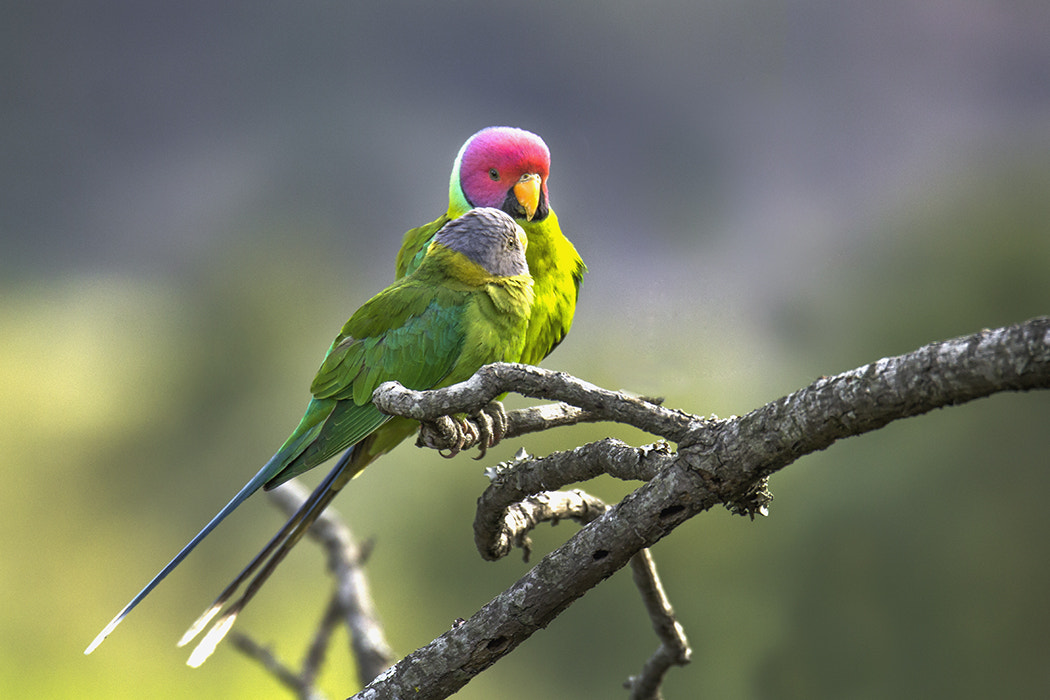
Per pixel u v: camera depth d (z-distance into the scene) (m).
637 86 59.03
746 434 2.24
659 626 4.25
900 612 9.05
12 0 70.75
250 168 56.97
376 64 69.88
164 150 65.12
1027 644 8.71
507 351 5.71
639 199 29.25
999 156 12.09
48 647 14.30
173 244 34.69
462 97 70.88
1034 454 9.06
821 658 9.24
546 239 6.75
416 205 52.34
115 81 69.31
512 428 4.19
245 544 16.30
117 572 15.80
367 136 61.59
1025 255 10.33
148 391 18.50
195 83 70.69
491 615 2.52
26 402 19.25
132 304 28.08
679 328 11.04
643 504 2.36
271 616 14.38
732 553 9.80
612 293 12.14
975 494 9.09
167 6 73.06
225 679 13.53
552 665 10.58
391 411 2.95
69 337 24.77
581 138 57.22
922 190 12.21
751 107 49.41
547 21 67.94
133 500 17.16
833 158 32.16
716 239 18.64
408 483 12.30
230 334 18.78
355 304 21.67
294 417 18.17
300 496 6.36
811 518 9.53
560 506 3.96
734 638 9.57
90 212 56.34
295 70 71.25
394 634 11.48
